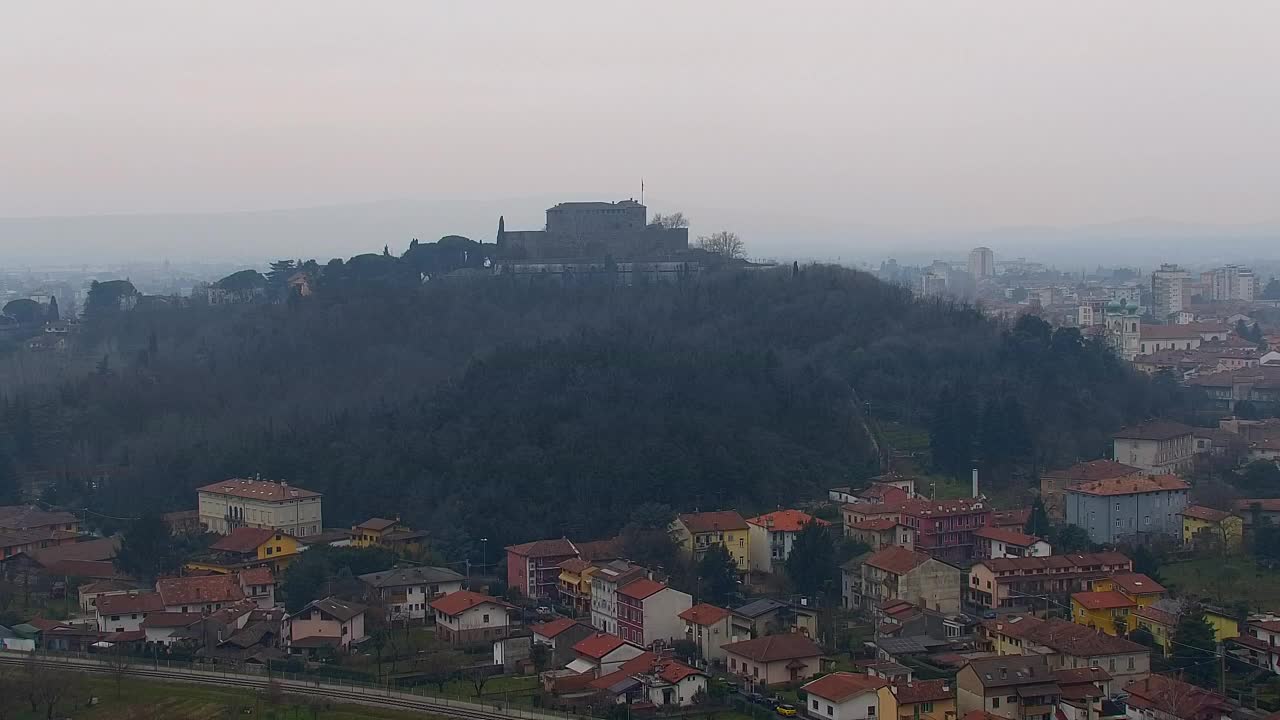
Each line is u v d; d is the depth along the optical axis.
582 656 183.50
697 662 190.62
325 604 197.38
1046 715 161.50
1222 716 154.00
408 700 168.88
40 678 168.12
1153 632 190.75
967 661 168.25
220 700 170.00
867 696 159.38
